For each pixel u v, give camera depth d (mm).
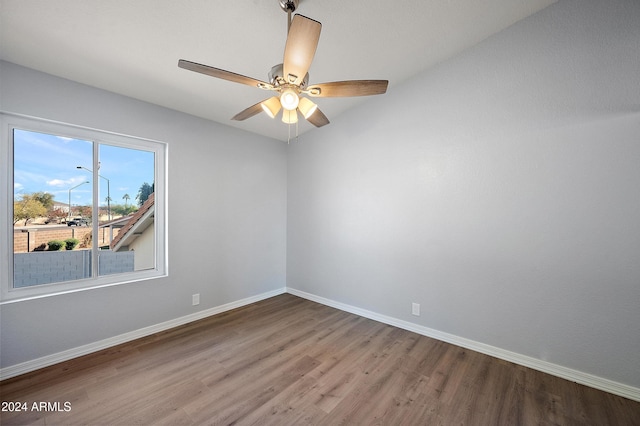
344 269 3234
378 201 2908
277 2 1599
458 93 2357
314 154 3545
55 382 1810
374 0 1701
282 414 1565
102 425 1466
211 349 2285
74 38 1704
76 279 2195
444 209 2451
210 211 2996
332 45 2109
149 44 1829
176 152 2703
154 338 2461
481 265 2264
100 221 2314
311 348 2322
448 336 2441
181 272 2758
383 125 2857
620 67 1724
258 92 2473
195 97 2498
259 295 3566
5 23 1542
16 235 1938
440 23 1976
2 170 1878
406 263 2703
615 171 1742
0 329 1819
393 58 2340
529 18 2014
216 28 1762
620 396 1722
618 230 1738
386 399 1699
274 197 3742
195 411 1577
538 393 1758
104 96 2260
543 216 1988
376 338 2518
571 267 1891
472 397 1720
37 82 1951
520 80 2066
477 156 2270
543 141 1980
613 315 1760
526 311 2066
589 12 1810
